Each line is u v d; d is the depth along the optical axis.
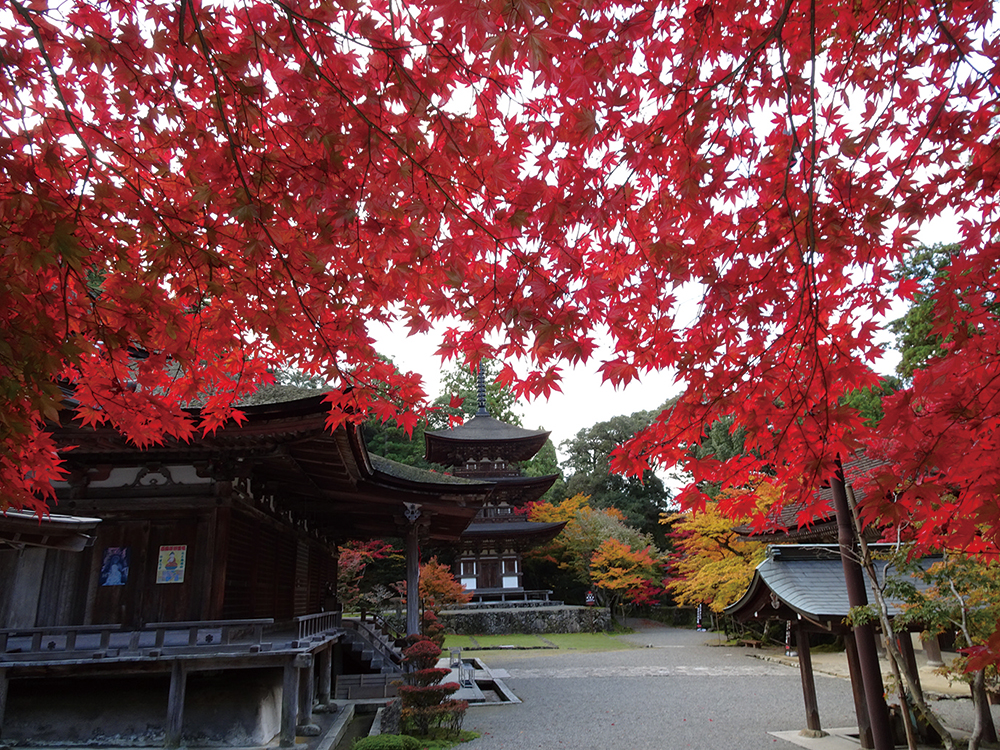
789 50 3.43
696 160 3.30
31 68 3.10
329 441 8.81
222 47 3.07
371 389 4.35
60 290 3.20
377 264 3.65
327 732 9.09
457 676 15.27
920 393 2.66
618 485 43.81
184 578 8.88
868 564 6.39
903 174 3.33
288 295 3.72
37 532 5.05
